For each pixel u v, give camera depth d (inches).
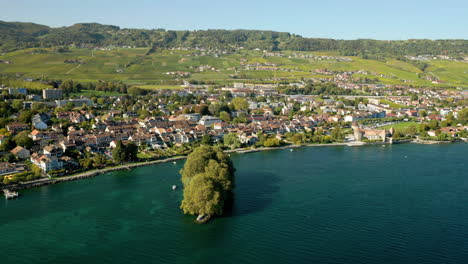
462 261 5885.8
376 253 6127.0
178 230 6963.6
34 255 6166.3
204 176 7642.7
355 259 5964.6
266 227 7037.4
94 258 6082.7
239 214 7618.1
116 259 6048.2
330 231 6865.2
